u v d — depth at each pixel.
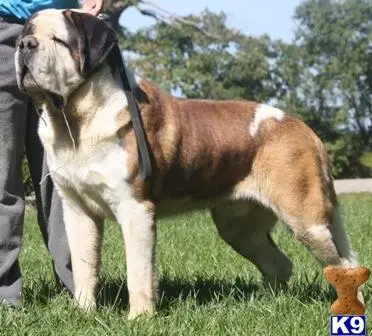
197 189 3.10
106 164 2.82
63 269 3.19
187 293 3.36
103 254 4.51
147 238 2.87
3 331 2.65
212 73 23.25
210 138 3.08
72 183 2.89
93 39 2.77
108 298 3.21
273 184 3.14
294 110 24.08
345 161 21.95
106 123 2.81
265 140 3.16
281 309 2.97
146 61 22.92
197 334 2.66
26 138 3.15
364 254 4.70
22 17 2.96
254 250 3.50
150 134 2.92
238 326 2.72
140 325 2.69
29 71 2.71
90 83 2.80
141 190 2.86
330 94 24.56
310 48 25.16
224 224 3.47
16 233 3.01
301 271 3.84
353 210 8.39
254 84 23.94
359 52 24.86
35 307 2.96
